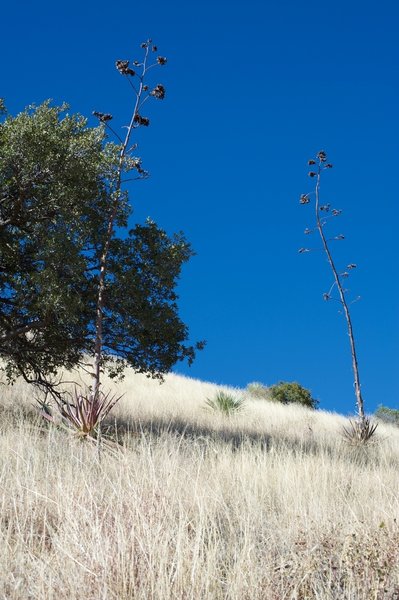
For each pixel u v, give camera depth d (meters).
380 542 4.36
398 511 5.66
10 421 9.77
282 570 3.90
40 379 13.88
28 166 11.88
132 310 12.89
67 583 3.62
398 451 15.20
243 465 7.71
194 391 24.61
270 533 5.05
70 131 12.62
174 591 3.60
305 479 7.49
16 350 13.29
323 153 16.80
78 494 5.23
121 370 13.93
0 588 3.56
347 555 4.11
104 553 3.86
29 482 5.45
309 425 17.89
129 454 7.09
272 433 16.64
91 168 12.32
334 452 12.33
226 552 4.59
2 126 12.40
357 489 7.61
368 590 3.81
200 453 8.29
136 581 3.71
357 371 16.78
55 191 12.11
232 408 19.84
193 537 4.62
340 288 16.88
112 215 12.32
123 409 16.61
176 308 13.54
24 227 12.83
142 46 12.08
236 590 3.70
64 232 11.96
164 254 13.07
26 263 13.28
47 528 4.68
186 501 5.48
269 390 31.02
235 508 5.72
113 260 13.00
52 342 13.42
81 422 9.97
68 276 12.31
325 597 3.73
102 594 3.53
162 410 18.22
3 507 4.86
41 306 11.90
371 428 16.50
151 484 5.48
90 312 13.12
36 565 3.79
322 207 16.88
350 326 16.88
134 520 4.47
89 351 13.63
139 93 12.18
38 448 7.18
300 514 5.61
